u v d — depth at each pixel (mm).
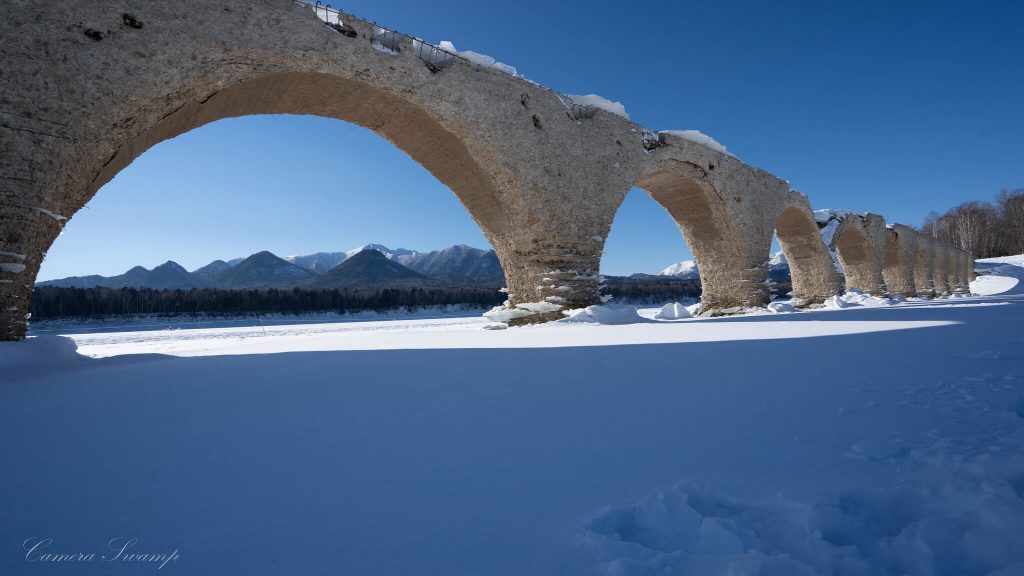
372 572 1339
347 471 2115
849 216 24969
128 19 7621
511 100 12422
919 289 34469
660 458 2125
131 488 1991
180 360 6492
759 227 19578
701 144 17344
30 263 7043
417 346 7516
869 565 1291
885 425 2443
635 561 1317
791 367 4410
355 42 9859
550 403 3311
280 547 1492
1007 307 13422
